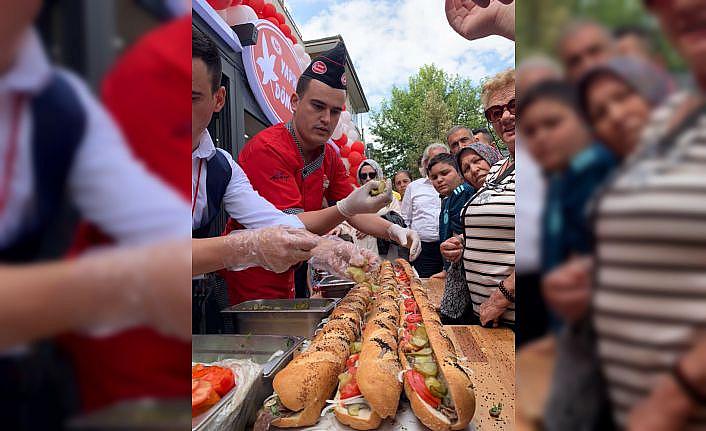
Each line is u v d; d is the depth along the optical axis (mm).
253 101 2885
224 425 797
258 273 1982
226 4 2398
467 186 2633
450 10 1645
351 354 1284
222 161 1525
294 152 1967
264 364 1136
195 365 988
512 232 1652
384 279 2662
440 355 1110
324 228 1939
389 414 948
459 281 1991
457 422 922
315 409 966
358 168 4172
